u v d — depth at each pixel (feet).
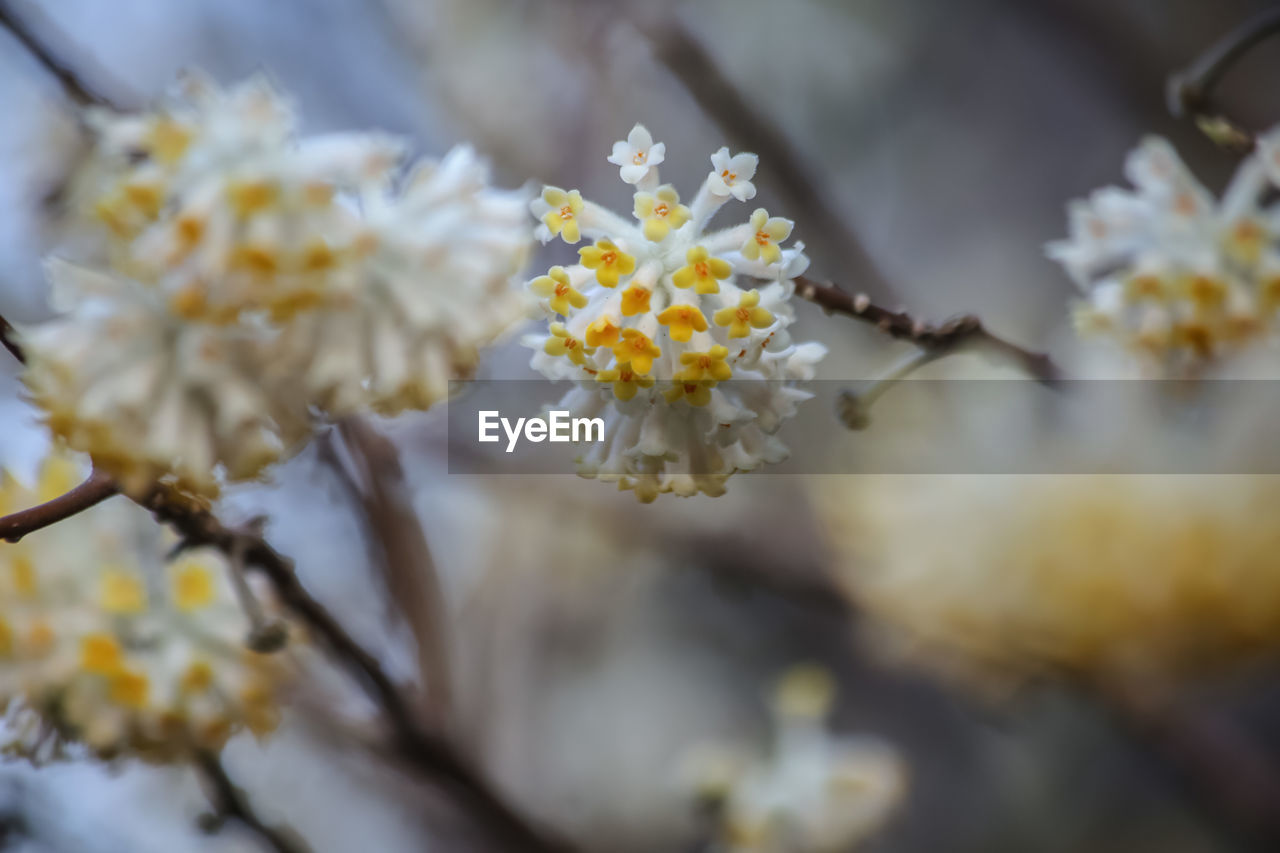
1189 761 2.35
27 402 1.49
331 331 1.47
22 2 1.80
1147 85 2.97
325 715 1.85
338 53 2.65
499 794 1.95
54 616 1.62
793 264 1.43
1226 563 1.85
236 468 1.49
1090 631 1.90
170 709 1.63
